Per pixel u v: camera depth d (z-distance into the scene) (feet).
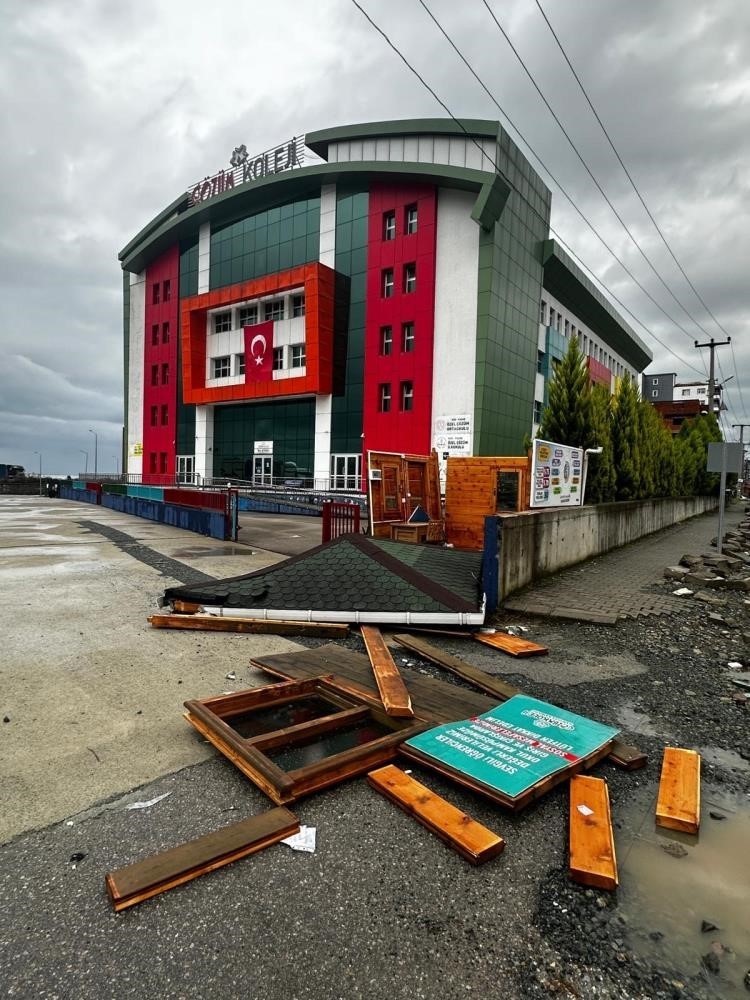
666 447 71.97
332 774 9.89
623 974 6.27
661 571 33.99
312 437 115.14
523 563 27.12
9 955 6.25
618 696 14.89
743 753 11.88
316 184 109.40
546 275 112.37
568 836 8.76
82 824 8.72
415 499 41.75
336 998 5.84
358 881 7.59
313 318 102.94
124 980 5.97
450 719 12.31
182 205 137.39
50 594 25.71
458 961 6.36
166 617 20.31
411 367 98.02
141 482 153.38
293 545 46.68
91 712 12.97
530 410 105.50
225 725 11.21
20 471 223.92
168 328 145.89
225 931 6.67
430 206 96.07
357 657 16.52
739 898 7.53
